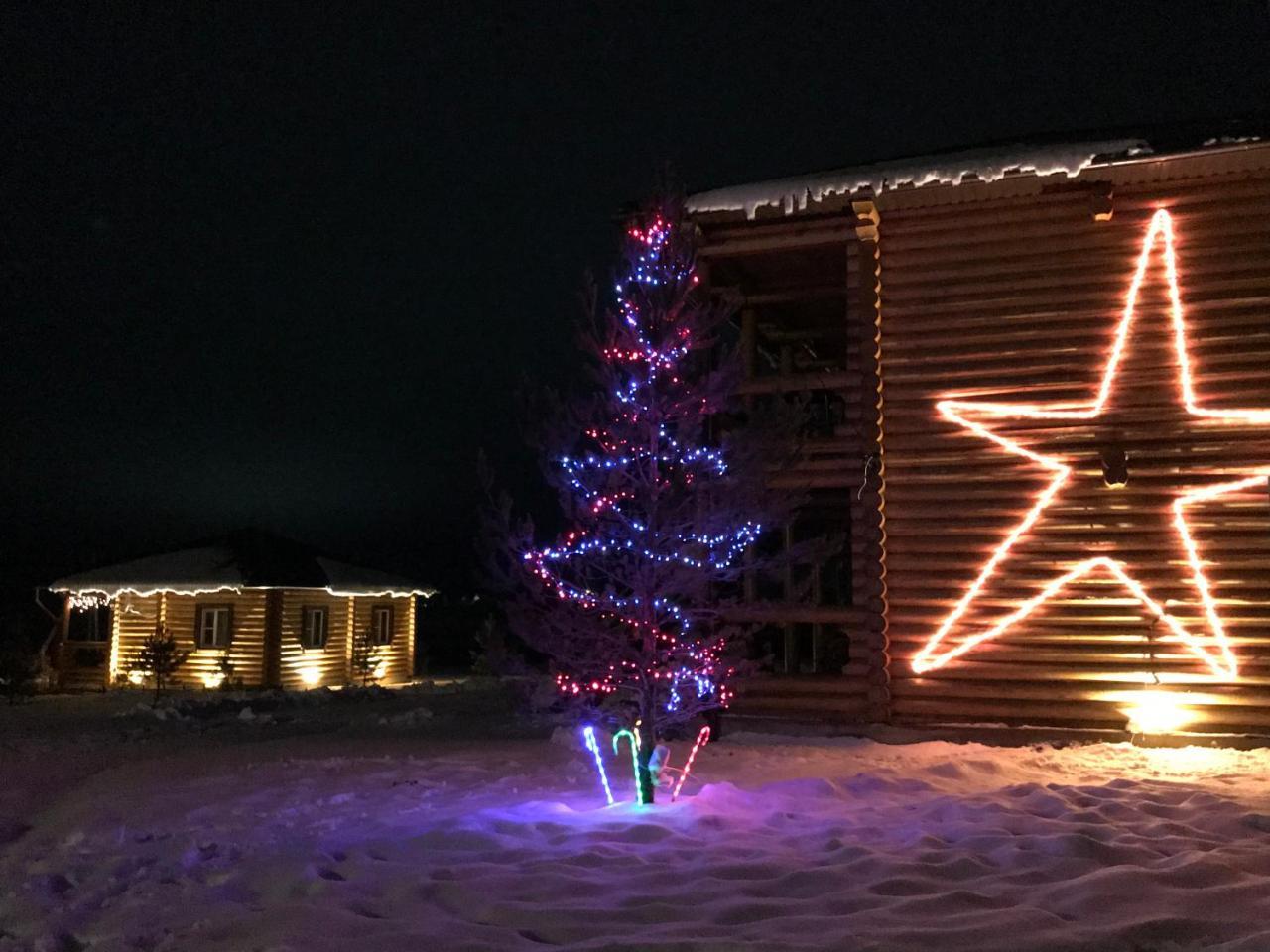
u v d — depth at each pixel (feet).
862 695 37.35
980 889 16.49
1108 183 35.63
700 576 25.25
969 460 37.06
